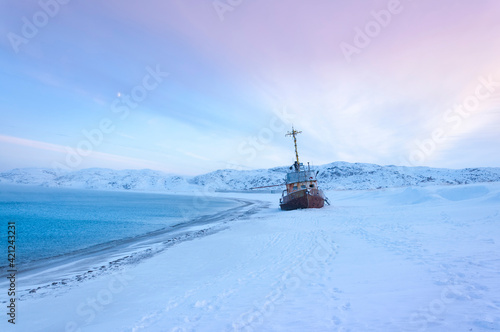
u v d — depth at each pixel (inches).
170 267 434.3
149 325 221.5
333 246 433.4
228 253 491.2
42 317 272.8
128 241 805.2
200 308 245.6
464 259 276.2
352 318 181.5
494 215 534.9
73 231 1048.2
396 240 414.3
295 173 1441.9
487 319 153.1
